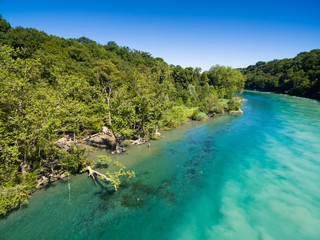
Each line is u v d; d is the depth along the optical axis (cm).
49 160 2184
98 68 4066
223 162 2561
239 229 1449
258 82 16075
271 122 4722
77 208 1585
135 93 3216
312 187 1991
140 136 3388
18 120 1627
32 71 1956
